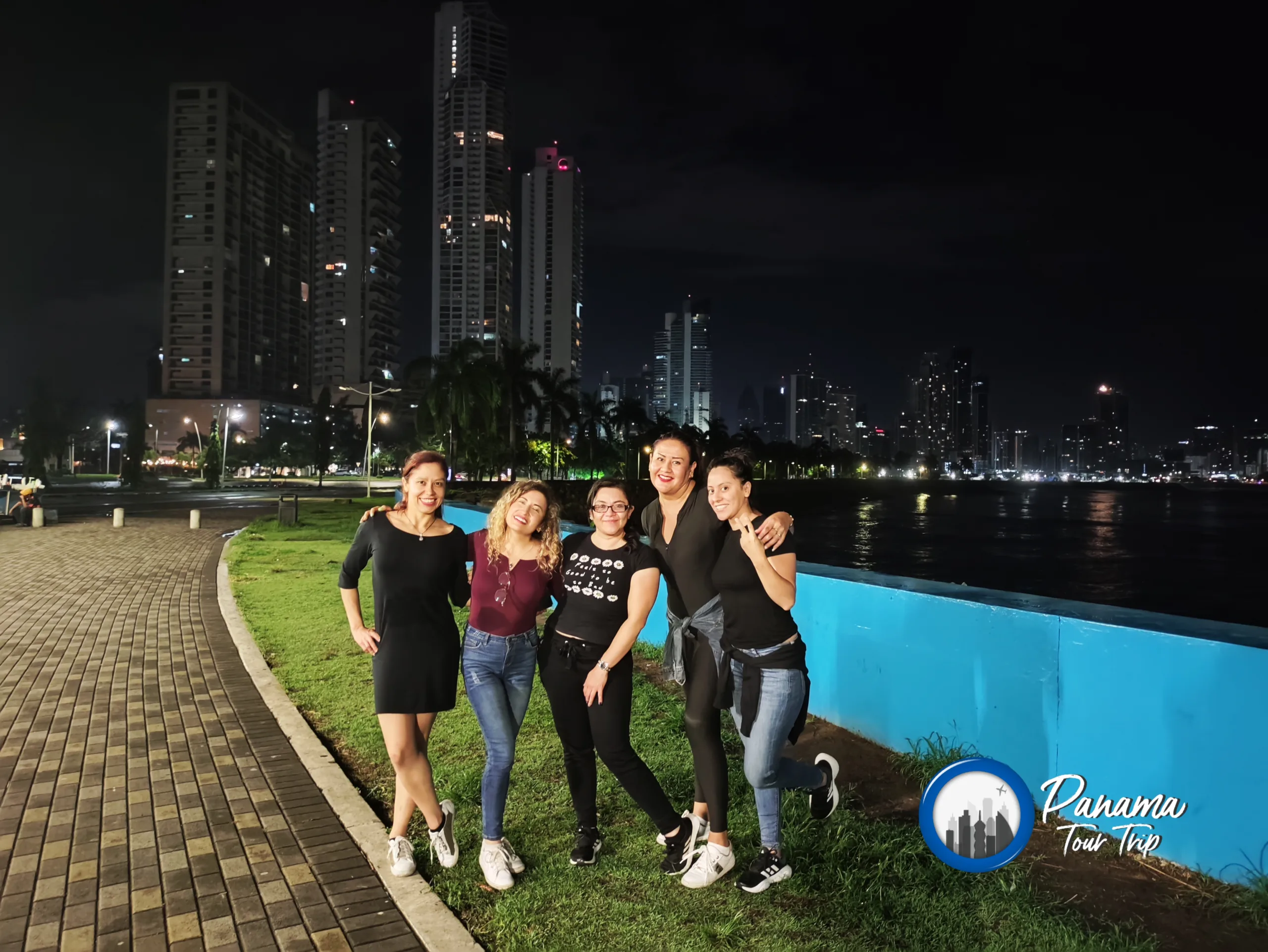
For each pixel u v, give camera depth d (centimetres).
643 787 336
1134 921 307
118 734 534
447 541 350
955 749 445
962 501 15912
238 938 296
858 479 19425
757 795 337
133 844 372
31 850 366
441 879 341
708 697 335
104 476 9931
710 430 8781
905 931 298
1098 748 374
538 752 494
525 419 6019
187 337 15988
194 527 2428
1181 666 344
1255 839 320
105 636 858
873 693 510
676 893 328
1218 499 19012
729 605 330
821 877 336
